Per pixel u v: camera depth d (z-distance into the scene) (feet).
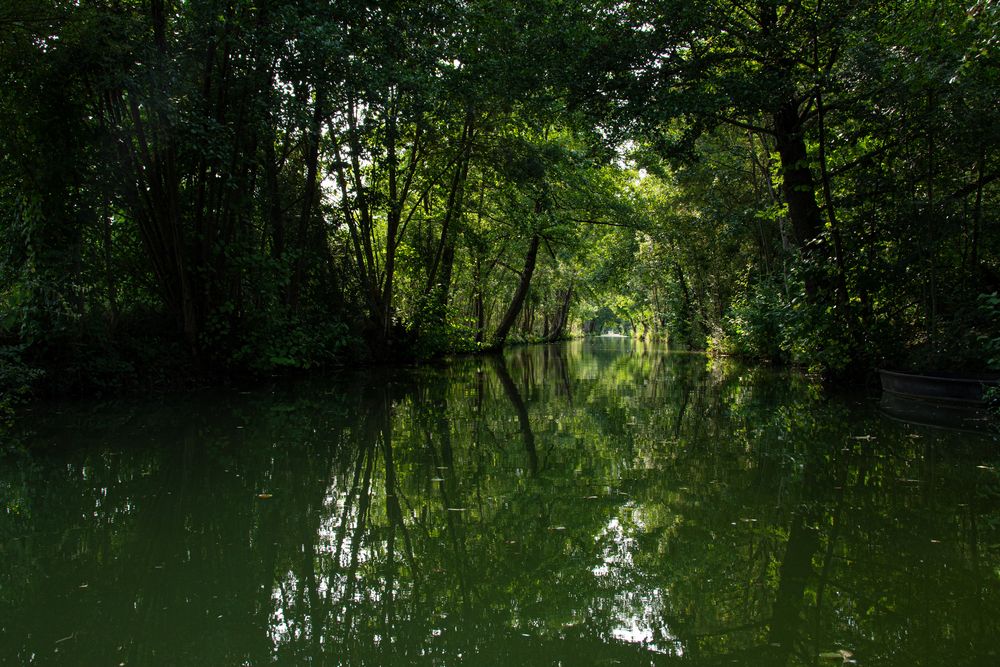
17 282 32.96
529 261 91.20
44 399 34.32
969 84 31.65
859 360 41.88
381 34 40.14
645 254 95.71
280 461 23.25
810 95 38.50
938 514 17.06
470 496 19.31
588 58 38.37
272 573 13.75
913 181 37.06
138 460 22.90
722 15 37.37
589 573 13.87
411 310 66.69
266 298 44.34
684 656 10.47
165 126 33.81
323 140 49.57
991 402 28.91
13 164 33.42
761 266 73.20
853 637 10.89
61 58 31.17
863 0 34.47
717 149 68.33
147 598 12.44
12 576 13.32
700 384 51.19
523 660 10.43
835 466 22.15
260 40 34.73
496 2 43.37
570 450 25.63
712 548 15.14
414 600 12.74
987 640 10.67
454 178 64.64
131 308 40.27
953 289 36.81
